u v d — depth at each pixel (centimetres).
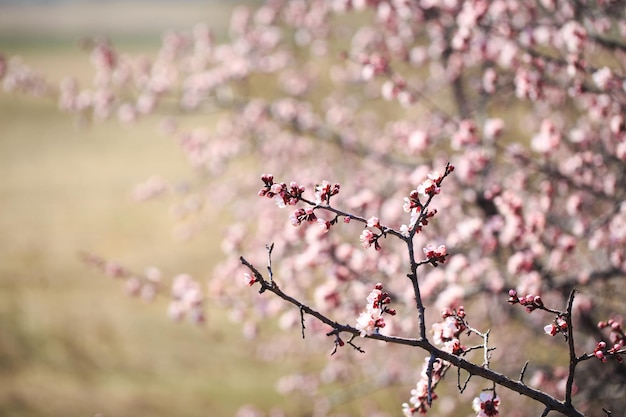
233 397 1299
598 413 642
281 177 1024
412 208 291
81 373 1446
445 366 308
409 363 881
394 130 888
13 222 2389
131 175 2873
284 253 705
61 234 2259
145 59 1014
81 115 997
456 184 694
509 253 649
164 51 1038
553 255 548
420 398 307
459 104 807
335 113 1059
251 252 772
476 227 566
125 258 2023
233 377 1361
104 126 3756
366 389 847
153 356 1475
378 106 1120
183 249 2044
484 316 776
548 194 578
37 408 1337
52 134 3591
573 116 827
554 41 561
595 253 630
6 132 3644
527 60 518
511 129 910
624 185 603
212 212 1105
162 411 1295
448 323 302
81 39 929
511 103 795
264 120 897
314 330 646
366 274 580
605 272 553
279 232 754
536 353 771
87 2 11400
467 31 570
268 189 288
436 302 515
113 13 10156
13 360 1503
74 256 2064
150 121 3772
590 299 604
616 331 346
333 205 618
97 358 1495
